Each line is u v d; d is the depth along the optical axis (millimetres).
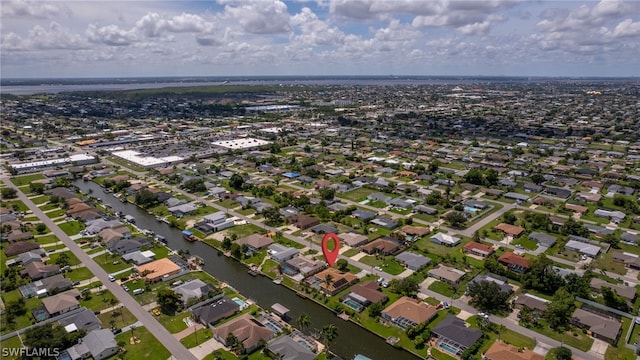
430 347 107312
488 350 101312
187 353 104875
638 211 196000
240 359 102625
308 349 104312
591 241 165875
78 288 135375
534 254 158000
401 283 132875
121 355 103625
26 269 144375
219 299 128625
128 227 186875
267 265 153625
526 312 118500
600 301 126125
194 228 188875
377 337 113500
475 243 163750
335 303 127688
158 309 123625
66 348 106625
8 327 115125
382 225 186750
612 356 101812
